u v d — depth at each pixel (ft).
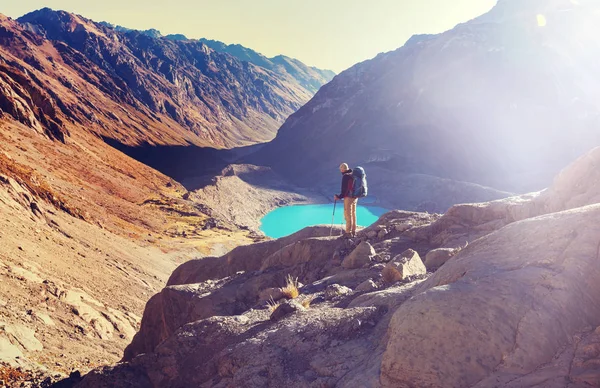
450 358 15.58
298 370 20.75
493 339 15.71
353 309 24.23
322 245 49.62
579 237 18.57
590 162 35.01
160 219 289.12
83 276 99.86
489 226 42.27
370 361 18.74
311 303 30.50
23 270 73.87
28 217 117.39
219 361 24.34
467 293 17.37
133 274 135.23
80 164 296.51
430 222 51.83
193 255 220.23
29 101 310.24
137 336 54.29
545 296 16.71
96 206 230.27
